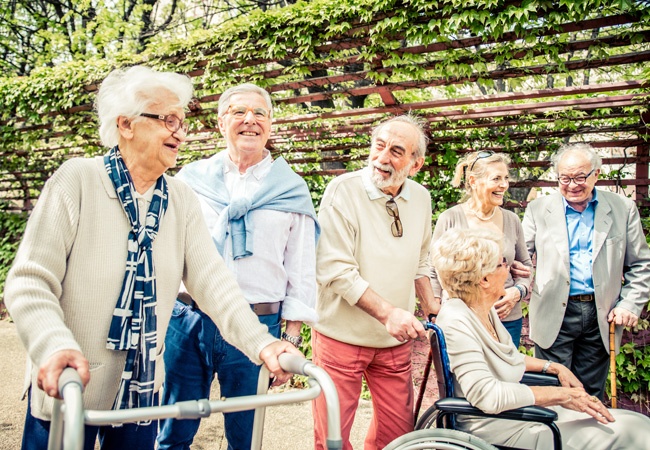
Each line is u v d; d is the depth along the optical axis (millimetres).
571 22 3027
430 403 3600
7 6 9125
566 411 1973
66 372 967
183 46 4184
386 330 2133
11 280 1165
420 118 3846
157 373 1489
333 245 2139
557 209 2896
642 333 3475
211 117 4457
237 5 8805
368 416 3375
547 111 3867
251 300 1965
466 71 3422
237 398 1077
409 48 3480
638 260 2795
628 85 3377
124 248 1368
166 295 1470
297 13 3662
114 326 1332
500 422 1877
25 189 6676
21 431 2994
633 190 3906
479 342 1874
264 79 4082
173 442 2006
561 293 2799
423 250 2420
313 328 2275
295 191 2102
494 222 2811
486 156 2764
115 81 1423
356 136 4562
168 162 1438
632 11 2889
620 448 1792
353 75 3818
